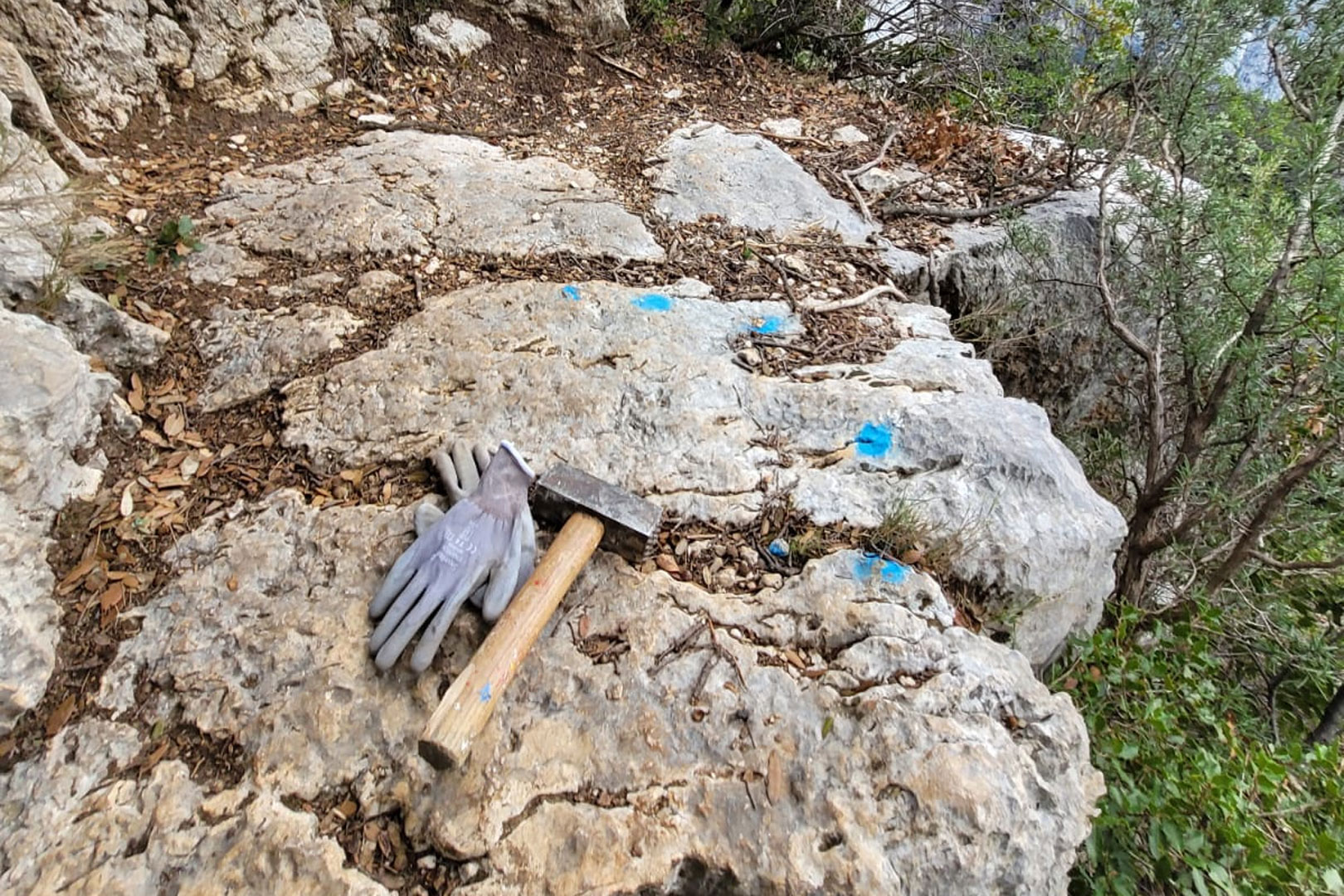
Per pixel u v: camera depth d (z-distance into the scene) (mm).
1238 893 2328
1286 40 3521
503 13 5293
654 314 3244
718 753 1938
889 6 6809
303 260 3410
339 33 4699
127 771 1898
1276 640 3584
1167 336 4059
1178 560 3807
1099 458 4566
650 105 5199
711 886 1797
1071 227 4488
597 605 2211
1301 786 2789
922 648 2148
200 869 1741
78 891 1700
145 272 3221
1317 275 3059
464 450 2561
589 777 1887
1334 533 3775
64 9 3627
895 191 4664
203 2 4074
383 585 2174
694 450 2662
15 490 2189
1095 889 2328
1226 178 3600
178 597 2213
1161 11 3752
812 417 2805
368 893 1713
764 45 6145
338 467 2586
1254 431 3520
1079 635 2832
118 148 3834
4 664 1945
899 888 1771
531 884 1735
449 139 4426
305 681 2021
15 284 2641
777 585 2316
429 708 1987
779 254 3871
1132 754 2525
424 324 3096
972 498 2580
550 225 3779
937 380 3045
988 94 6059
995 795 1873
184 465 2600
